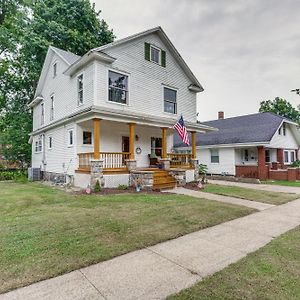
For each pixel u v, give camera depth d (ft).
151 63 45.09
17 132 71.15
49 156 51.60
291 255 12.44
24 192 32.19
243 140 60.29
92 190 32.37
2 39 70.59
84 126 40.73
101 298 8.54
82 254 12.02
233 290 9.04
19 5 72.23
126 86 40.91
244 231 16.70
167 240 14.58
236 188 38.40
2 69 72.13
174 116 48.60
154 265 11.18
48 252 12.16
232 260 11.81
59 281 9.64
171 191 34.45
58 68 49.67
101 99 36.99
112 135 44.34
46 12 71.15
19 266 10.64
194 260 11.80
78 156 39.47
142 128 49.47
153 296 8.68
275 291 8.96
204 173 56.54
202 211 21.48
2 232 15.11
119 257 12.02
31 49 67.67
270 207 25.09
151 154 49.88
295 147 76.13
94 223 17.21
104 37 85.25
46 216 19.08
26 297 8.55
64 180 43.32
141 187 34.65
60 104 48.19
